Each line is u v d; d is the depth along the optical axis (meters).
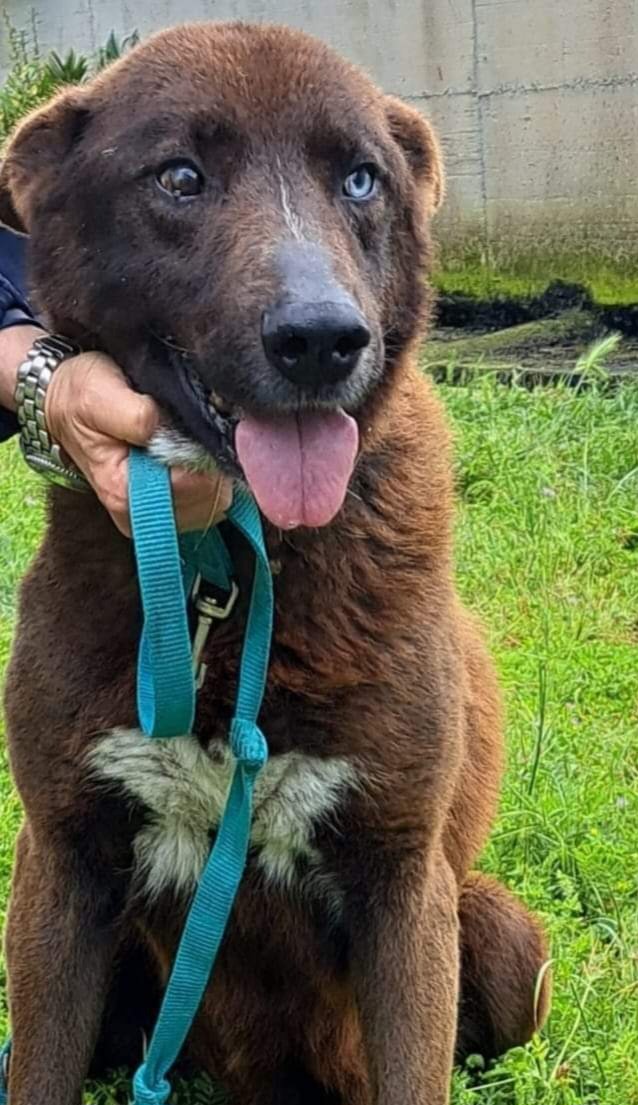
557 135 2.87
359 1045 1.00
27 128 0.92
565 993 1.07
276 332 0.80
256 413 0.83
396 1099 0.91
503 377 2.60
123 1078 1.05
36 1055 0.92
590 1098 1.00
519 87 2.90
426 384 1.00
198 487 0.86
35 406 0.89
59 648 0.89
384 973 0.92
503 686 1.42
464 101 2.97
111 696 0.88
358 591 0.90
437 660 0.91
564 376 2.53
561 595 1.70
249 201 0.86
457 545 1.75
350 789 0.90
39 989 0.92
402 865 0.91
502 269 2.97
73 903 0.92
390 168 0.92
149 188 0.87
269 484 0.82
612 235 2.83
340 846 0.91
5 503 1.86
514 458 2.03
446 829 1.01
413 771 0.90
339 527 0.90
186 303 0.85
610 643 1.62
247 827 0.88
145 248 0.87
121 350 0.89
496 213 2.95
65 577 0.89
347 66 0.92
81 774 0.90
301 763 0.89
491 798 1.06
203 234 0.86
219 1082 1.05
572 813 1.25
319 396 0.82
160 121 0.87
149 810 0.91
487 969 1.04
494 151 2.94
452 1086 1.01
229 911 0.90
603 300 2.86
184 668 0.82
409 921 0.92
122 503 0.85
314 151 0.88
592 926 1.14
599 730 1.42
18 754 0.91
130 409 0.84
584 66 2.82
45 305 0.92
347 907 0.93
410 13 3.02
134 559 0.88
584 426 2.16
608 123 2.80
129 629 0.88
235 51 0.89
